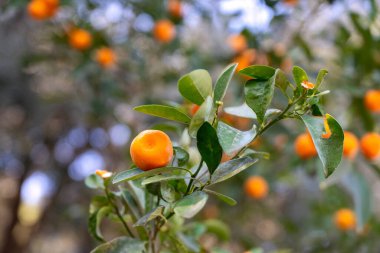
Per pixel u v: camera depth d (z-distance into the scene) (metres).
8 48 4.07
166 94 3.63
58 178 5.29
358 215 1.82
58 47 3.03
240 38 2.61
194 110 1.00
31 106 4.43
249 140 0.84
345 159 1.82
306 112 0.88
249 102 0.88
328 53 3.06
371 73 2.39
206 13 3.00
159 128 1.27
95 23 2.85
